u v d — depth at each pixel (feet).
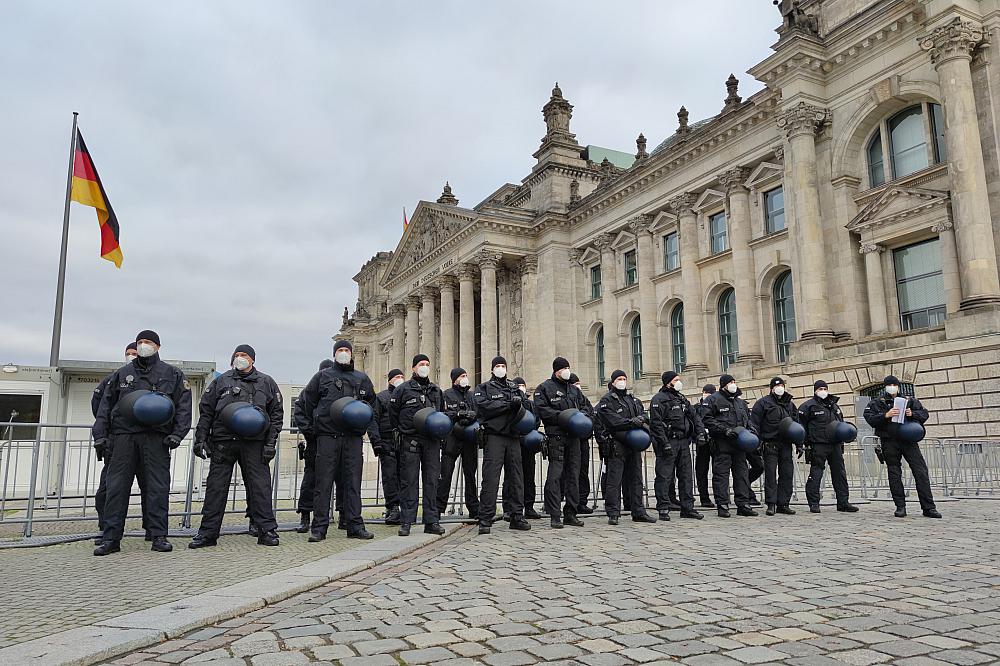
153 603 25.36
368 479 140.97
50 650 18.52
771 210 136.26
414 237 245.86
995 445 66.90
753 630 21.11
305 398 47.11
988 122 95.91
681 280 158.30
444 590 27.55
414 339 241.35
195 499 72.33
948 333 92.99
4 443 57.52
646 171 164.55
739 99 144.05
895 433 54.34
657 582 28.78
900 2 103.30
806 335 112.98
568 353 192.03
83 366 74.79
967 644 19.60
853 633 20.72
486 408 47.42
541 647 19.39
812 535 43.65
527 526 48.62
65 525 53.83
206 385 77.66
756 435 56.85
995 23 96.43
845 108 114.21
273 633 21.12
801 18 118.21
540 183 204.95
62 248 101.76
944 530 45.60
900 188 105.40
